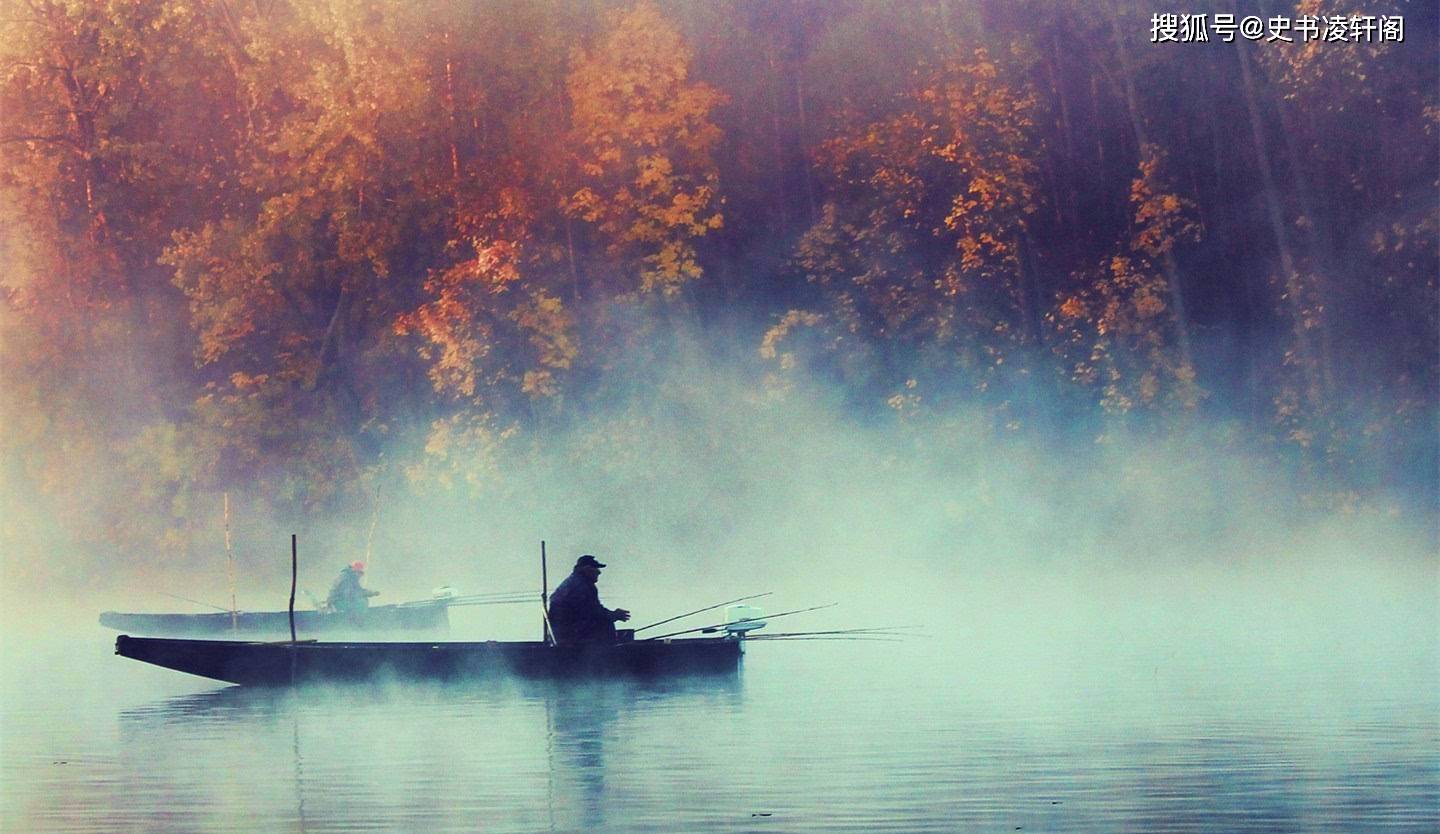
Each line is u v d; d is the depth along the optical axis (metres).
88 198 190.25
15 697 86.31
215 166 196.38
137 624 120.69
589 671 85.50
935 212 186.62
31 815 55.81
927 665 92.81
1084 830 51.31
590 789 58.47
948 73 185.88
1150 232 181.25
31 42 185.00
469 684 85.25
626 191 184.12
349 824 53.75
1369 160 175.38
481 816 54.41
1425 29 169.75
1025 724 71.06
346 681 85.25
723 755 64.69
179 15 188.88
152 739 71.50
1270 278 184.12
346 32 187.38
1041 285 187.38
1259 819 52.47
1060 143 191.12
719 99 187.00
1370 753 63.06
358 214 187.38
